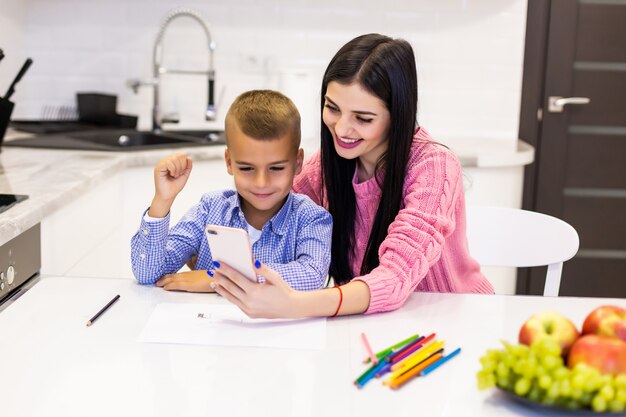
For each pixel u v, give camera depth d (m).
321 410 1.06
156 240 1.56
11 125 3.26
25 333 1.32
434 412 1.06
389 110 1.56
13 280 1.78
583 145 3.63
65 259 2.21
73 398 1.09
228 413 1.05
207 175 2.94
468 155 3.05
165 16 3.32
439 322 1.39
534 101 3.58
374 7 3.49
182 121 3.55
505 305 1.49
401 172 1.61
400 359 1.21
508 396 1.10
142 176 2.84
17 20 3.35
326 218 1.67
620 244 3.69
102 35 3.46
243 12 3.47
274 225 1.65
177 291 1.54
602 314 1.13
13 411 1.05
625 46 3.54
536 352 1.03
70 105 3.52
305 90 3.35
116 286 1.57
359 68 1.52
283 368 1.19
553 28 3.54
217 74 3.52
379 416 1.05
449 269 1.75
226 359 1.22
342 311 1.39
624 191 3.66
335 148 1.69
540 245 2.04
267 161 1.51
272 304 1.33
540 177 3.65
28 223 1.86
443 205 1.57
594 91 3.59
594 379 0.99
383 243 1.53
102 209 2.57
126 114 3.46
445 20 3.51
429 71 3.55
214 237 1.29
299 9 3.48
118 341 1.29
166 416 1.04
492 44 3.53
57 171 2.46
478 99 3.58
